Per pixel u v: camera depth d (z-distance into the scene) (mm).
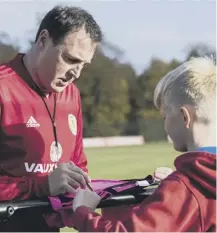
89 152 20016
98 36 2168
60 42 2127
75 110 2465
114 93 29547
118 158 16344
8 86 2227
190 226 1622
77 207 1768
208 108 1707
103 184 2336
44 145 2287
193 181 1655
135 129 30203
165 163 14172
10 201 1918
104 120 29125
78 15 2123
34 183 2125
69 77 2217
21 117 2234
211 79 1732
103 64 28781
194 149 1729
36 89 2283
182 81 1757
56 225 2170
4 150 2234
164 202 1620
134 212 1644
